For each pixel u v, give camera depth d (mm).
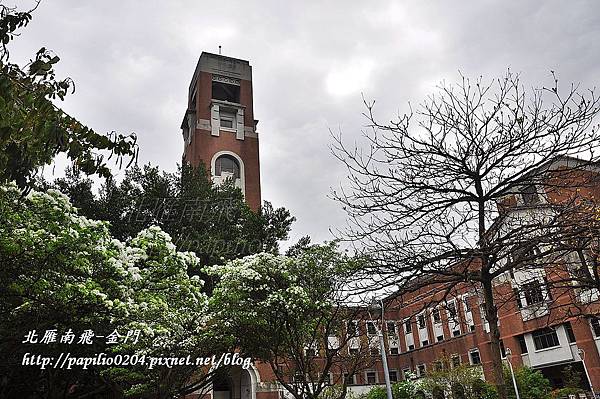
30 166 5258
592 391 27562
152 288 13469
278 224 27250
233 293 14719
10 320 11078
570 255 13258
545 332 31250
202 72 46688
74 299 10203
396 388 34094
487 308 8781
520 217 9586
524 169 8852
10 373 15414
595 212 8609
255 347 14969
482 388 29094
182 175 27297
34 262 9312
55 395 16031
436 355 39500
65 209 10141
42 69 6090
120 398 15430
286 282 15188
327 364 14602
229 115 46281
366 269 8742
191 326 14438
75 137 5895
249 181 43375
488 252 8250
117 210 23938
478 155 9047
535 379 28234
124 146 6285
